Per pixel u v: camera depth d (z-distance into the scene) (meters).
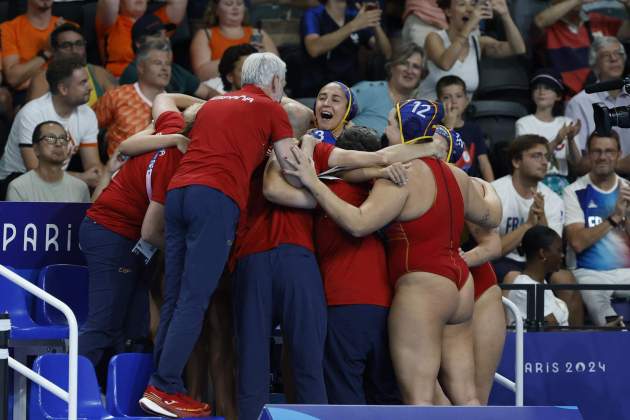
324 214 19.36
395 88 32.41
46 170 27.05
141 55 30.61
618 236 30.00
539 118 34.56
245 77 19.28
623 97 35.53
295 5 39.78
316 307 18.77
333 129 21.50
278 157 18.72
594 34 38.28
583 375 26.59
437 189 19.20
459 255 19.72
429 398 18.77
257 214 19.19
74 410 17.53
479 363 20.88
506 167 32.81
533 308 26.28
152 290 21.80
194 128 18.88
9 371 19.97
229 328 20.19
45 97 29.50
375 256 19.33
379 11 35.38
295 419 16.38
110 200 19.94
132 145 19.58
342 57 35.53
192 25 36.75
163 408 18.16
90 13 35.25
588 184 30.92
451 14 35.59
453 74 35.19
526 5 39.28
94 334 19.88
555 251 27.81
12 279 17.84
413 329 18.69
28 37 33.44
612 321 29.08
